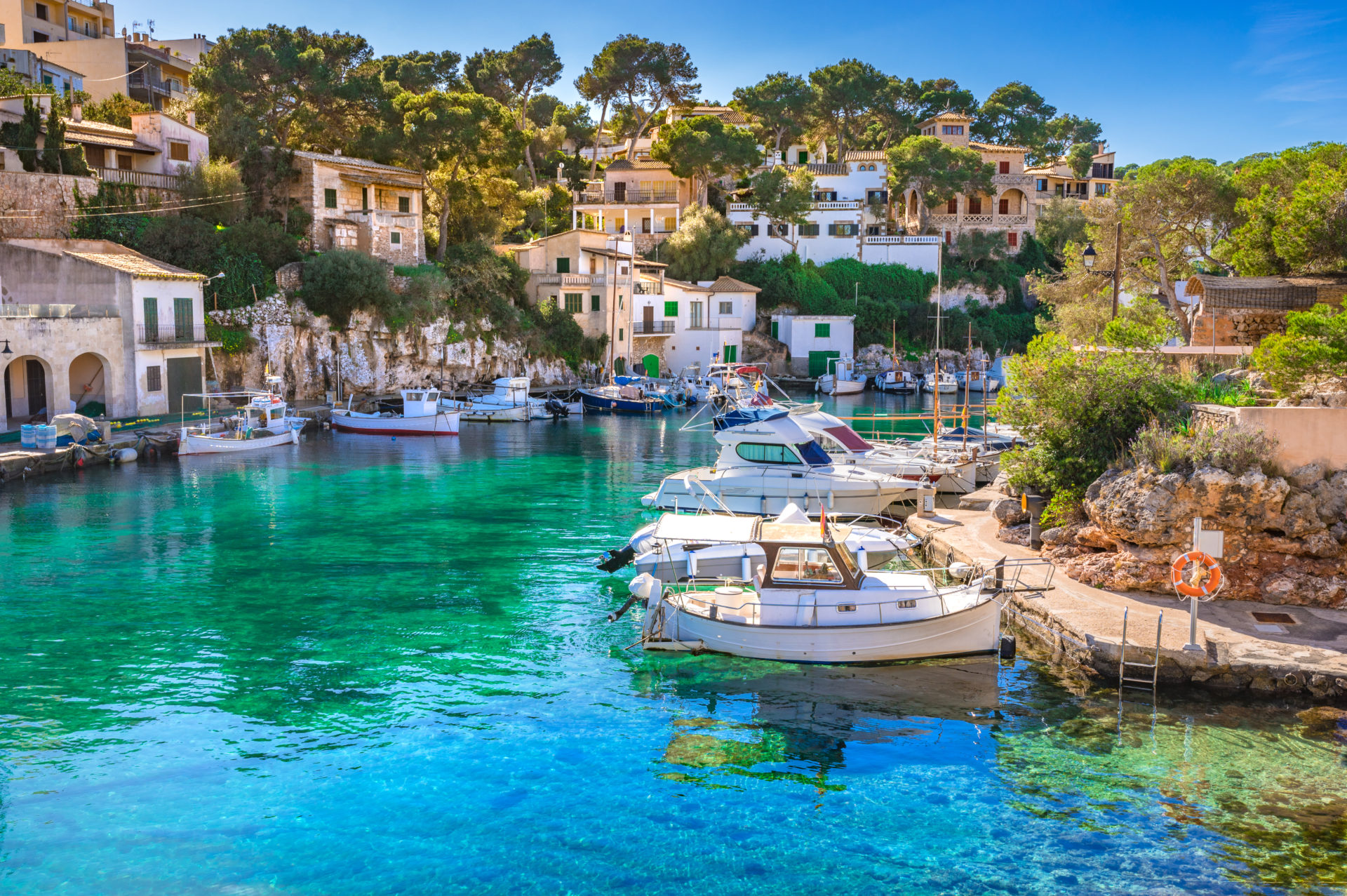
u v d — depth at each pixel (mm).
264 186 66500
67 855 12500
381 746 15688
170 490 38219
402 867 12352
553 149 106125
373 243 67938
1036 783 14555
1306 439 19938
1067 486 24281
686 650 20188
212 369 55844
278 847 12758
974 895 11836
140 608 22734
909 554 26188
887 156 101062
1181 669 17328
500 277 74875
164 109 79625
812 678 18781
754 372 51844
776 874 12312
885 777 14812
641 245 97750
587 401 71000
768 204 94938
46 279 49719
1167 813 13641
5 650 19797
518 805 13891
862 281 98375
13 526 31688
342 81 73938
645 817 13641
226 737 15898
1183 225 47938
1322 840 12891
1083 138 141125
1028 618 20781
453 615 22406
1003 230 103125
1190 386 23906
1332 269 34875
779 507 31969
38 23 83500
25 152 53969
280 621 21906
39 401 50062
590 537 30609
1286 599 19672
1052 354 25578
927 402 78188
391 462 46594
